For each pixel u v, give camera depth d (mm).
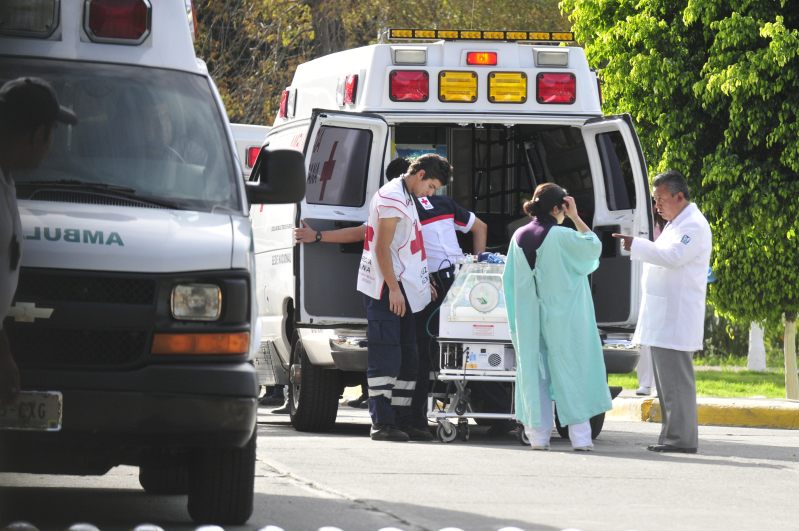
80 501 28016
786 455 40312
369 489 29797
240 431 22859
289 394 46938
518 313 39562
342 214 42531
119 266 22438
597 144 44219
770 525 26188
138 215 23719
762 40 67938
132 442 22359
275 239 47781
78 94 25406
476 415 41406
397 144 47750
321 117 41781
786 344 66938
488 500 28578
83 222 22953
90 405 22031
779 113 67125
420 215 42281
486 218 48094
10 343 22031
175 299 22609
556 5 128125
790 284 68625
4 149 21359
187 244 23016
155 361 22453
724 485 32281
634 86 70438
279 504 27375
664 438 40469
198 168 25172
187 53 26875
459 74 43656
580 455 38156
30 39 25953
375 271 40562
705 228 40125
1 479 31328
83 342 22281
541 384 39750
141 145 25141
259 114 99000
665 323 40125
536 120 43719
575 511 27344
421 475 32438
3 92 21438
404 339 41281
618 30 70812
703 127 70250
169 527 24531
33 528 22781
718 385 74312
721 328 126562
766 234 68625
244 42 102938
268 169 25859
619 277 43562
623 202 43844
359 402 59844
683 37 70312
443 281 42156
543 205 39875
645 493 30391
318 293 42375
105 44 26328
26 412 21938
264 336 49562
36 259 22203
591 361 39656
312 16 113500
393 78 43406
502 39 44344
